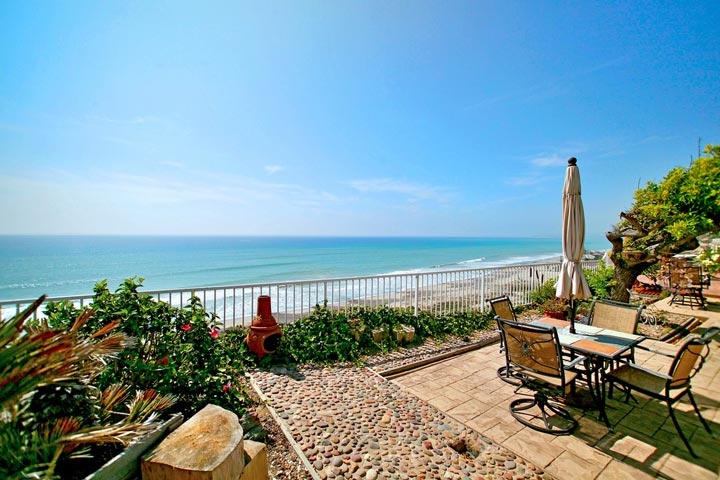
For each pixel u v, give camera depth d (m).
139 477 1.38
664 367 4.55
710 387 3.88
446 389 3.85
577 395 3.68
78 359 1.43
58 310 2.77
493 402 3.54
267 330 4.43
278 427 2.90
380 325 5.50
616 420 3.20
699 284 7.84
